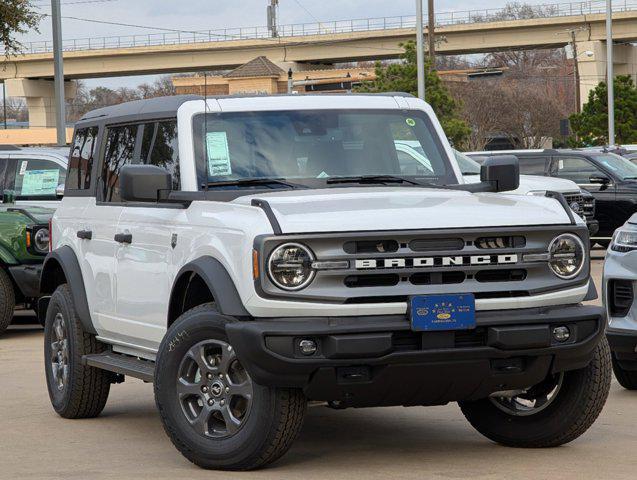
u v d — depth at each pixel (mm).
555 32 94250
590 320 6902
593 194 24203
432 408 9031
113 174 8664
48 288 9594
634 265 9336
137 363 8172
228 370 6832
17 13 30047
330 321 6527
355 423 8453
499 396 7227
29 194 16266
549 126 88938
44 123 113562
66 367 8992
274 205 6883
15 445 8008
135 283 8000
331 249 6555
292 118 8008
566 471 6777
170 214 7625
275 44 102000
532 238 6867
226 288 6754
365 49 99875
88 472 7066
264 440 6676
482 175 7984
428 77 49500
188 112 7891
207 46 103312
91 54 107000
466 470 6836
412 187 7824
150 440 8078
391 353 6484
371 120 8156
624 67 96562
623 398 9445
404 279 6633
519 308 6805
